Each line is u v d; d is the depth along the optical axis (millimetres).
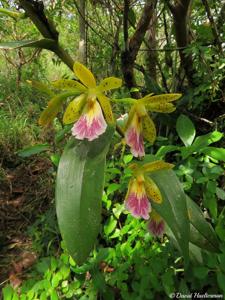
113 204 420
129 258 352
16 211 533
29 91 845
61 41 762
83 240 190
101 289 327
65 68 1021
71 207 196
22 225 507
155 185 239
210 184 327
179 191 243
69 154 214
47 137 595
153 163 239
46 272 347
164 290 317
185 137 347
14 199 558
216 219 340
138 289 318
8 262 442
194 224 270
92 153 211
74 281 351
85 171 205
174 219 231
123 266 336
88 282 354
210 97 441
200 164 357
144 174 243
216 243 270
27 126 727
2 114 753
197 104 437
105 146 212
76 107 222
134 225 364
